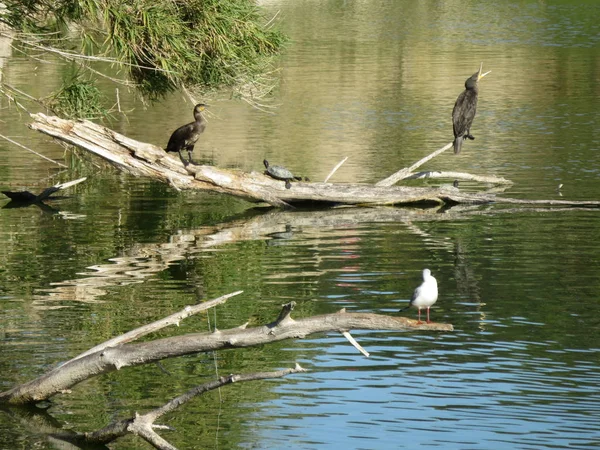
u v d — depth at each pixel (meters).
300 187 20.83
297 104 35.28
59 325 12.67
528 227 18.31
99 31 19.34
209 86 21.34
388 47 52.28
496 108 33.44
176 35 19.28
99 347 9.97
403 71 43.19
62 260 16.39
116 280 15.06
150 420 8.95
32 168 25.33
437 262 15.84
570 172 23.31
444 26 64.25
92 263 16.19
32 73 39.53
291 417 9.71
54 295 14.18
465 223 18.94
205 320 12.86
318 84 39.72
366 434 9.25
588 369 10.89
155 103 35.88
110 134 19.61
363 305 13.45
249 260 16.27
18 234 18.38
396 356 11.44
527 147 26.64
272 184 20.75
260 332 9.09
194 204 21.52
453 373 10.81
